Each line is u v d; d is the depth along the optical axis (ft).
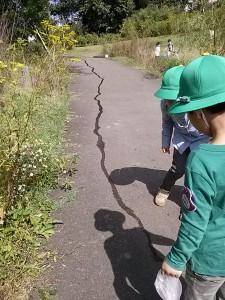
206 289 5.21
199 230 4.61
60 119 18.15
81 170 12.84
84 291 7.41
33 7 31.96
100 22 139.44
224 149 4.41
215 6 24.02
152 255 8.50
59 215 9.97
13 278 7.36
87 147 15.16
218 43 23.62
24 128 9.87
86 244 8.81
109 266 8.11
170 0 116.57
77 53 75.31
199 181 4.47
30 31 31.45
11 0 30.45
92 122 18.90
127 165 13.38
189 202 4.58
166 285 5.31
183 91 4.76
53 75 23.57
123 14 135.74
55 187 11.43
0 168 8.68
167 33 87.40
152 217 10.02
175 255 4.87
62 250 8.55
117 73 38.24
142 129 17.74
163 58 41.22
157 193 10.98
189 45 27.73
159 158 14.06
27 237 8.41
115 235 9.18
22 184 9.73
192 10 28.71
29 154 10.87
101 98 24.93
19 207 9.05
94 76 35.70
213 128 4.60
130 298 7.29
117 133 17.08
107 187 11.64
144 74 37.17
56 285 7.51
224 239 4.78
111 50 65.00
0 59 19.26
